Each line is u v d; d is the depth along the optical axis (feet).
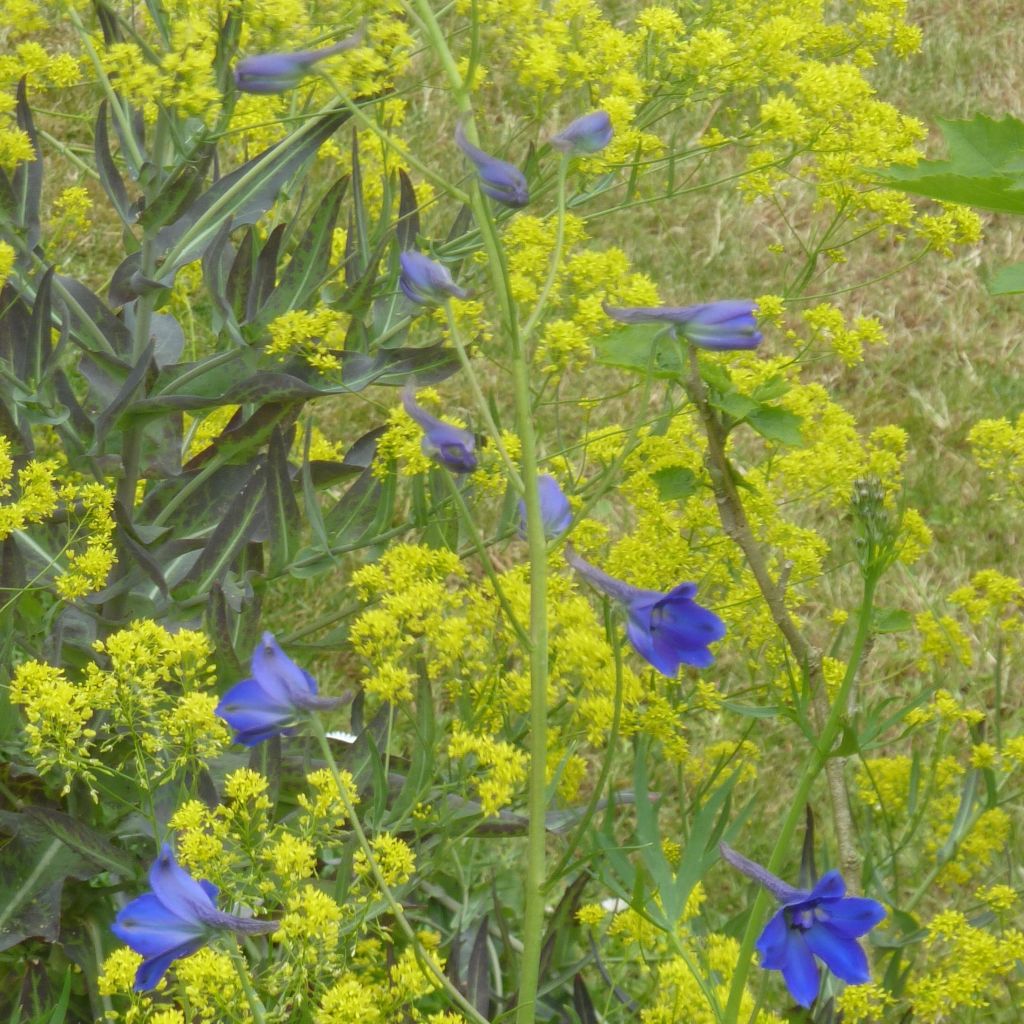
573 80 3.70
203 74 3.15
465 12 3.47
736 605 3.51
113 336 3.51
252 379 3.29
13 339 3.35
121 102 3.49
